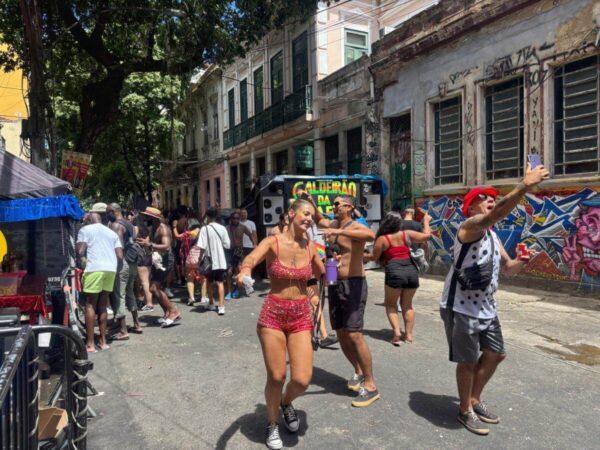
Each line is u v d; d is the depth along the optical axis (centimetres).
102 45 1268
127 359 531
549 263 827
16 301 470
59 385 417
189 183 3056
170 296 909
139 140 2316
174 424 372
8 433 196
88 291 555
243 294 907
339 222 424
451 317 344
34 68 948
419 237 553
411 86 1150
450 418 370
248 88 2070
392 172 1260
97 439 350
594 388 423
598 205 745
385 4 1577
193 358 530
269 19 1259
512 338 573
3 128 1734
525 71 867
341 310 411
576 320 643
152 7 1161
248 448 333
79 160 1161
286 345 340
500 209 298
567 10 791
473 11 958
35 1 934
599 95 757
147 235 828
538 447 325
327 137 1528
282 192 1044
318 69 1523
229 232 928
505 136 929
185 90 1986
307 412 387
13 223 682
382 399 407
